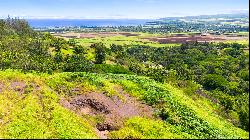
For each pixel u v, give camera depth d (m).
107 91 59.69
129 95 60.41
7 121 48.56
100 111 53.72
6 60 94.38
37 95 58.44
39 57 106.75
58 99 56.84
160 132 46.75
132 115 52.34
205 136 47.88
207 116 57.00
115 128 48.66
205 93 86.69
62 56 115.06
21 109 52.38
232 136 49.34
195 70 124.00
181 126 49.94
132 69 111.44
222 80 94.81
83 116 51.84
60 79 67.06
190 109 56.16
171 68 138.62
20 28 172.00
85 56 123.50
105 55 126.31
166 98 58.91
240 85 82.56
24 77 72.75
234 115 64.44
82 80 66.81
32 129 45.69
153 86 65.62
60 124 46.75
